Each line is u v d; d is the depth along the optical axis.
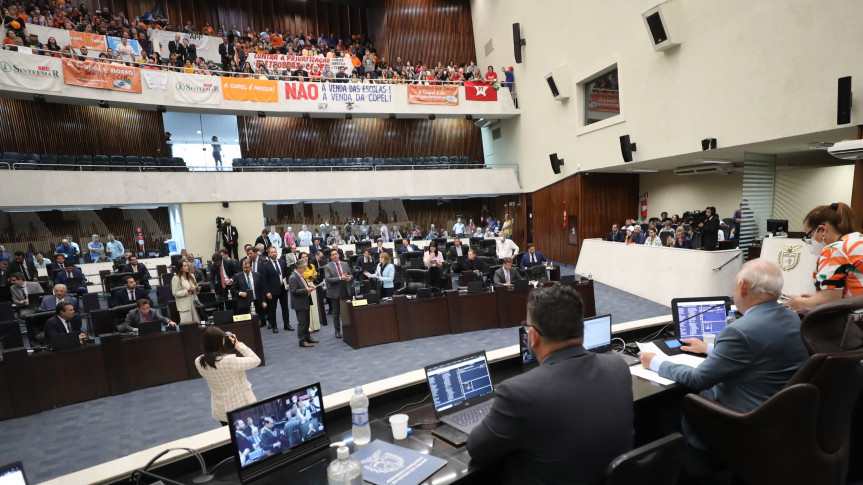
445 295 7.62
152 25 16.30
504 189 16.88
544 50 14.36
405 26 19.17
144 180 13.17
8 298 8.24
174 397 5.43
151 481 2.04
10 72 10.95
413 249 14.26
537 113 15.24
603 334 3.13
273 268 7.98
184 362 6.02
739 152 9.55
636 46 10.60
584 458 1.48
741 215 9.89
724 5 8.38
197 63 14.55
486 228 17.89
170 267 11.39
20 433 4.59
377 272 8.76
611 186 14.11
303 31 21.00
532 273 9.05
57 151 14.83
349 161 17.30
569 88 13.27
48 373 5.18
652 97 10.30
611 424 1.53
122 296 7.61
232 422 1.97
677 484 2.33
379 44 20.39
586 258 12.11
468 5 19.45
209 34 16.86
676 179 13.31
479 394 2.51
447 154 19.98
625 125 11.26
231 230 13.58
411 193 16.30
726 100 8.50
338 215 18.06
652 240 10.32
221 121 17.44
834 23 6.68
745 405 2.00
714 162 11.12
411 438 2.19
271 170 15.07
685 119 9.46
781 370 1.95
